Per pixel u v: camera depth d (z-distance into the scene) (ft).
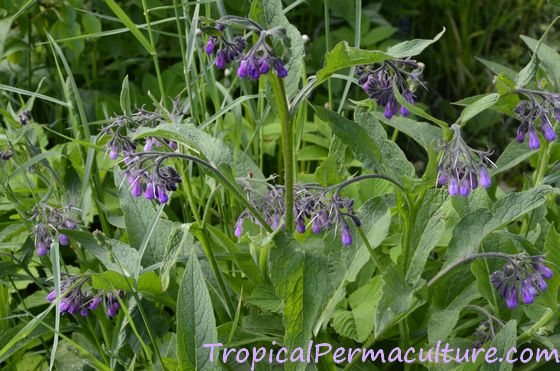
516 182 5.80
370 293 3.87
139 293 3.95
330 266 3.87
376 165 3.60
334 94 5.57
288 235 3.52
